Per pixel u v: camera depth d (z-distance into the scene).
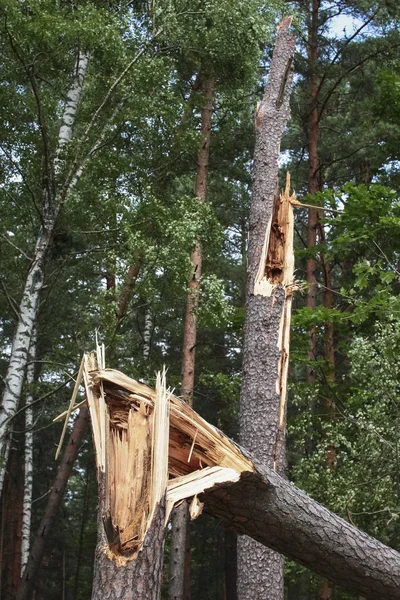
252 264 5.80
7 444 10.65
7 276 12.79
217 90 13.55
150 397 2.71
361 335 12.98
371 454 10.23
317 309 10.85
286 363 5.46
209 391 21.66
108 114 11.61
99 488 2.52
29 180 11.15
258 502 2.89
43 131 10.13
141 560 2.34
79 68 11.48
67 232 10.98
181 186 15.12
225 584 26.36
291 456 15.99
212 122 16.34
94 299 11.26
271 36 12.84
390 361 10.29
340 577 3.20
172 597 12.39
